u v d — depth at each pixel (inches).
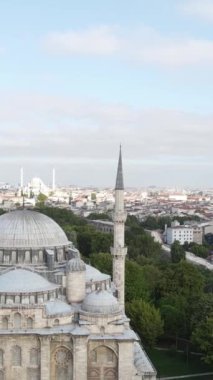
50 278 4808.1
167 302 6811.0
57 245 5083.7
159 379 5206.7
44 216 5280.5
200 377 5270.7
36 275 4640.8
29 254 4943.4
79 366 4291.3
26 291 4411.9
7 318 4338.1
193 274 7613.2
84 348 4293.8
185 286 7480.3
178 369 5492.1
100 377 4399.6
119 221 5738.2
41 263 4943.4
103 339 4365.2
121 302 5703.7
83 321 4434.1
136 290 7130.9
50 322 4392.2
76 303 4781.0
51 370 4340.6
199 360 5787.4
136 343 5054.1
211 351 5295.3
